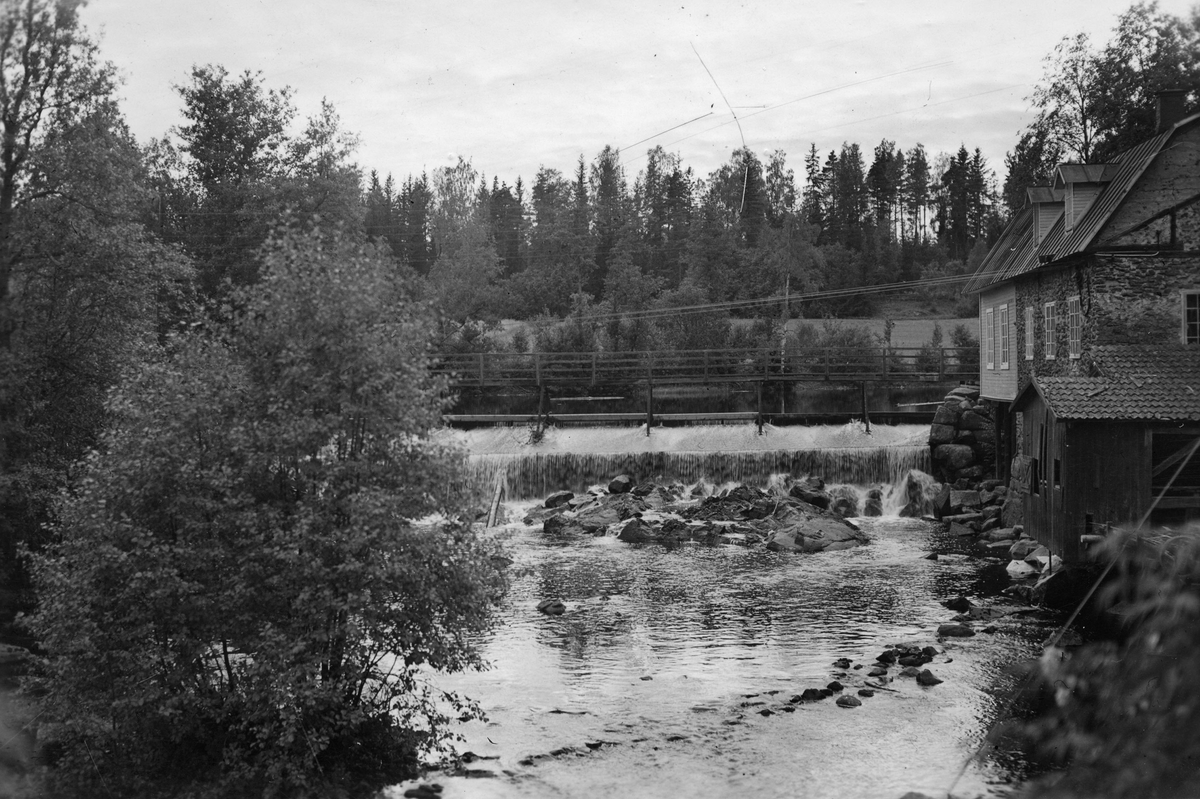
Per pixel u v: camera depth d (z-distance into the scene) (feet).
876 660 64.23
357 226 161.58
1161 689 16.24
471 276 251.19
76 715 44.75
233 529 46.39
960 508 119.96
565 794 44.32
